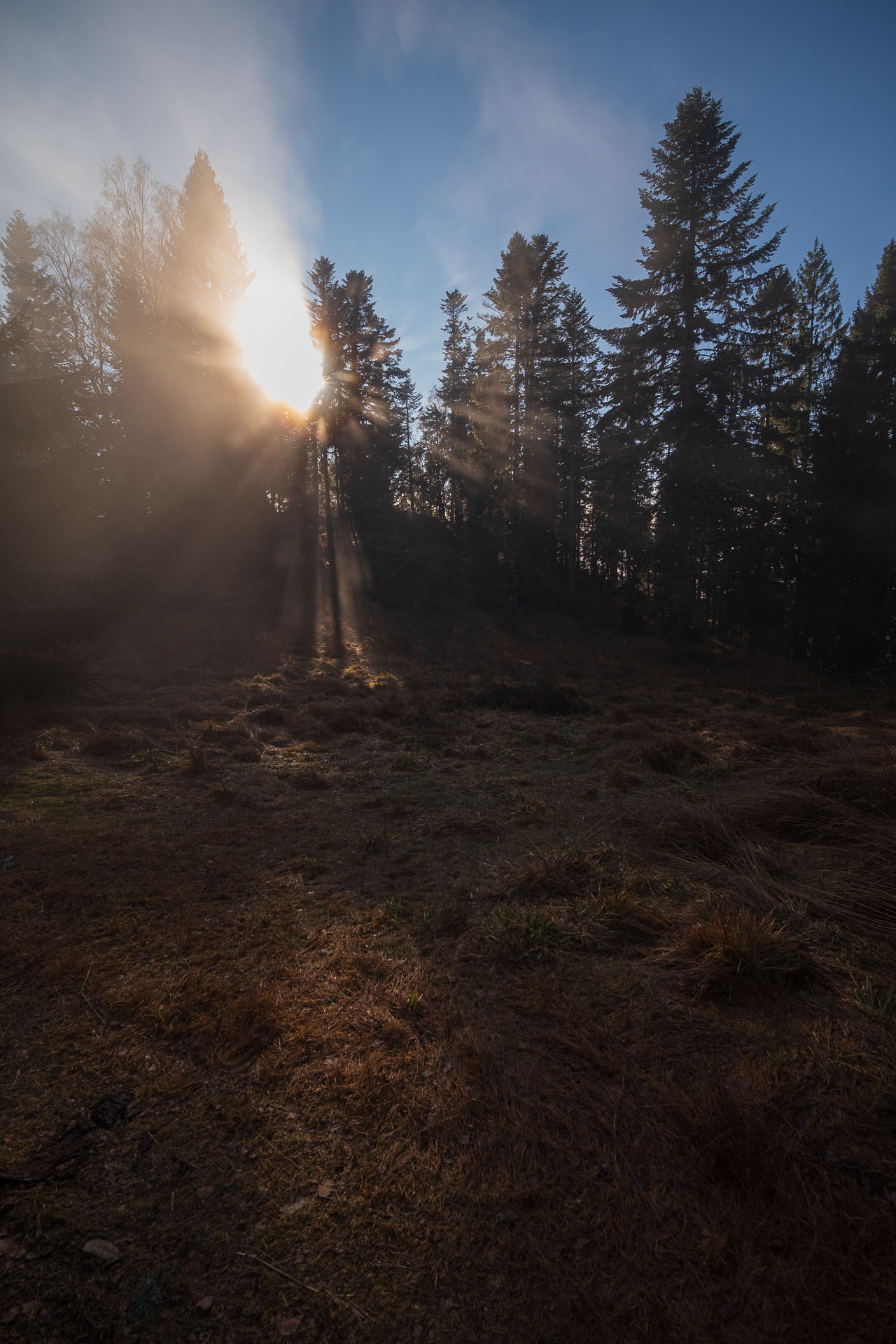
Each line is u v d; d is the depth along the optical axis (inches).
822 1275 62.9
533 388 924.6
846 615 799.1
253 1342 58.6
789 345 1034.7
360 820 204.2
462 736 334.6
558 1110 85.0
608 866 167.9
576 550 1357.0
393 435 1678.2
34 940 129.6
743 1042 98.0
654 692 524.4
